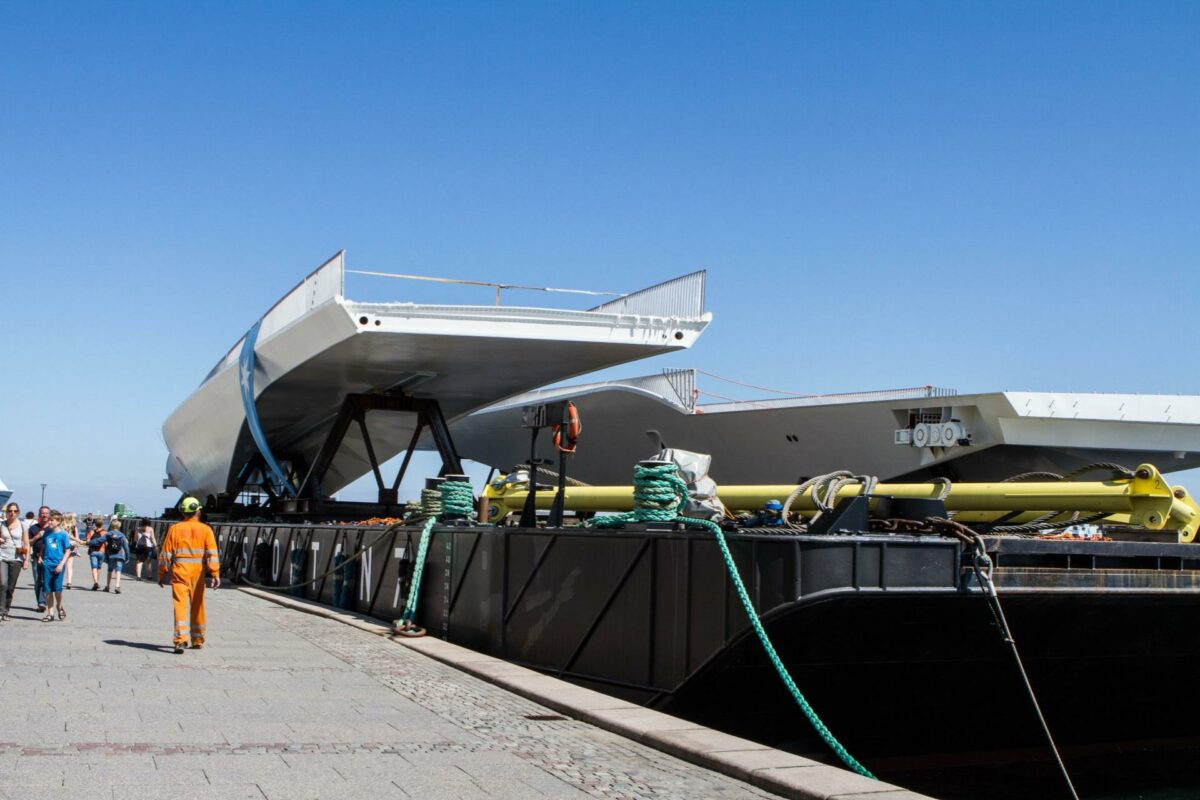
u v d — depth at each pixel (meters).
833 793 7.02
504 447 52.34
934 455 32.16
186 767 7.55
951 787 11.70
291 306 28.95
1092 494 11.86
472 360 29.19
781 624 9.62
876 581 9.41
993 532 13.02
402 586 17.94
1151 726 13.50
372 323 25.41
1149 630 11.21
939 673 10.98
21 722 8.77
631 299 29.53
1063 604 10.33
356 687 11.44
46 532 17.36
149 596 23.69
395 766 7.86
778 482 38.22
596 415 44.34
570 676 12.75
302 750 8.25
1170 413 30.33
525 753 8.45
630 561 11.76
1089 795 11.39
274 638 15.84
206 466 44.31
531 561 13.98
